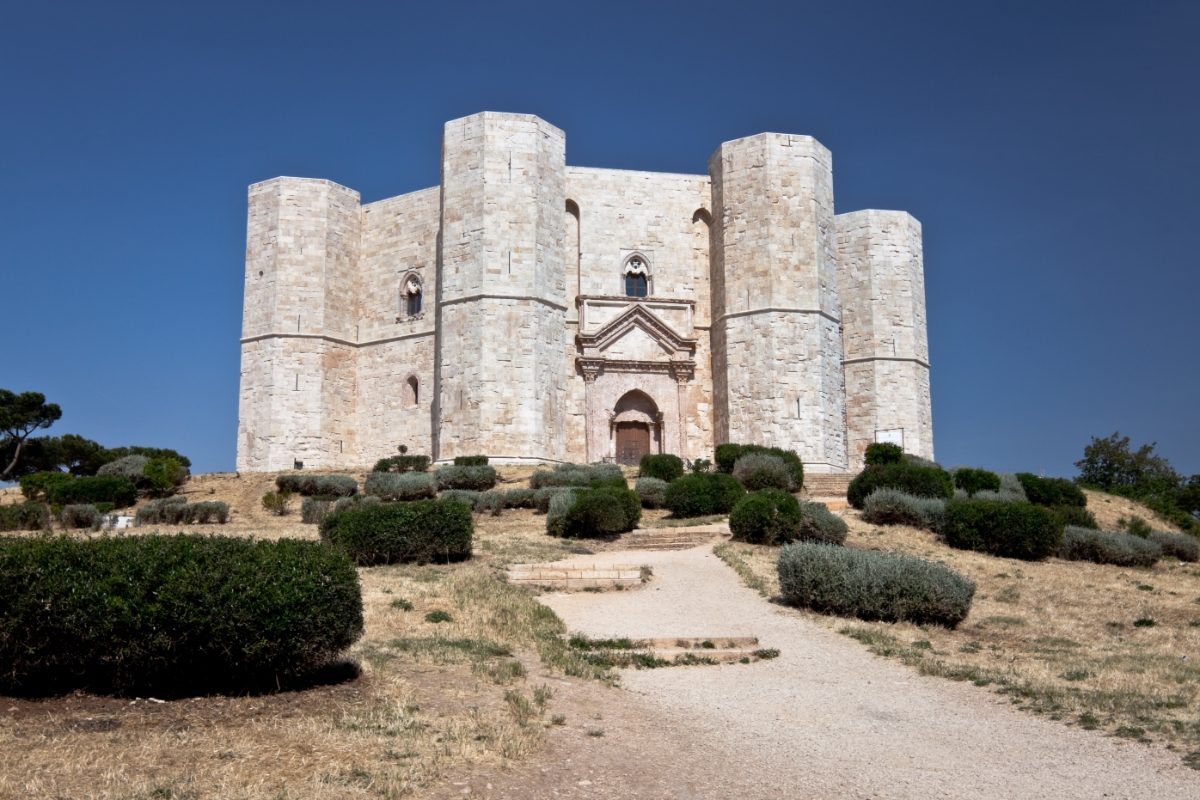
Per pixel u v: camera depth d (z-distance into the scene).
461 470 41.00
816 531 26.72
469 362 47.09
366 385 54.81
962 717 12.09
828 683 13.80
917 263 58.06
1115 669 15.20
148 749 8.91
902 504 30.41
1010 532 27.47
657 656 14.94
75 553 10.59
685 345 52.53
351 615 11.66
